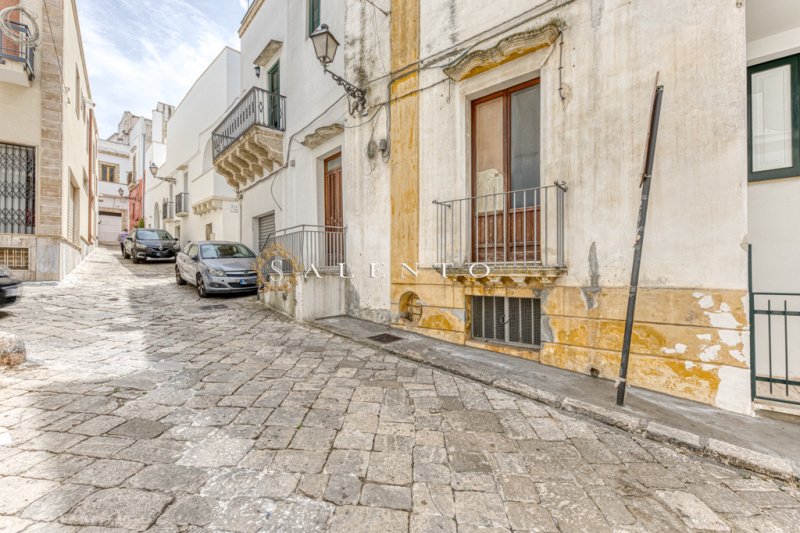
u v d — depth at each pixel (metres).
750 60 4.41
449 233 6.12
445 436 3.17
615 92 4.44
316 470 2.62
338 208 8.96
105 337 5.88
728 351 3.70
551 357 4.91
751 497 2.51
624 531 2.13
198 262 10.44
